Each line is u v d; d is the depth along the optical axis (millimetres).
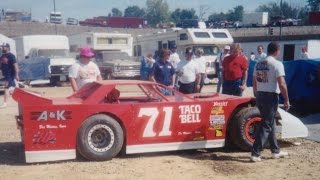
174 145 6906
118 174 5934
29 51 22766
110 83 6793
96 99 6586
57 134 6340
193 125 6988
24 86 19734
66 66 20906
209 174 5961
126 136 6656
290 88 11211
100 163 6453
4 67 12578
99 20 52406
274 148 6742
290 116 7594
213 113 7098
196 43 19891
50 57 21359
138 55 25203
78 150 6477
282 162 6566
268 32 30859
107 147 6531
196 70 9312
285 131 7406
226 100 7168
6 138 8359
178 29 20922
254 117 7133
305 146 7664
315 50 24766
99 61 23031
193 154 7113
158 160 6699
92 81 7609
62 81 21297
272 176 5867
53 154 6359
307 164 6449
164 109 6812
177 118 6883
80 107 6410
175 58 13703
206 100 7074
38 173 5980
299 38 30031
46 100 6305
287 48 28328
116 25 52719
